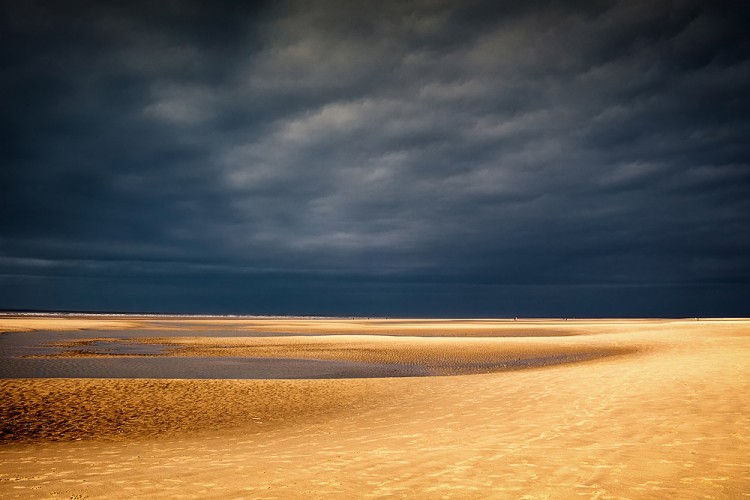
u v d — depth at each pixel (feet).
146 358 96.12
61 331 183.11
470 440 30.83
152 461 27.76
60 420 41.22
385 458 27.07
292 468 25.39
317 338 144.77
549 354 99.45
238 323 317.63
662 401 39.86
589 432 31.50
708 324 185.47
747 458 24.86
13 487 22.33
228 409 45.68
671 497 19.74
